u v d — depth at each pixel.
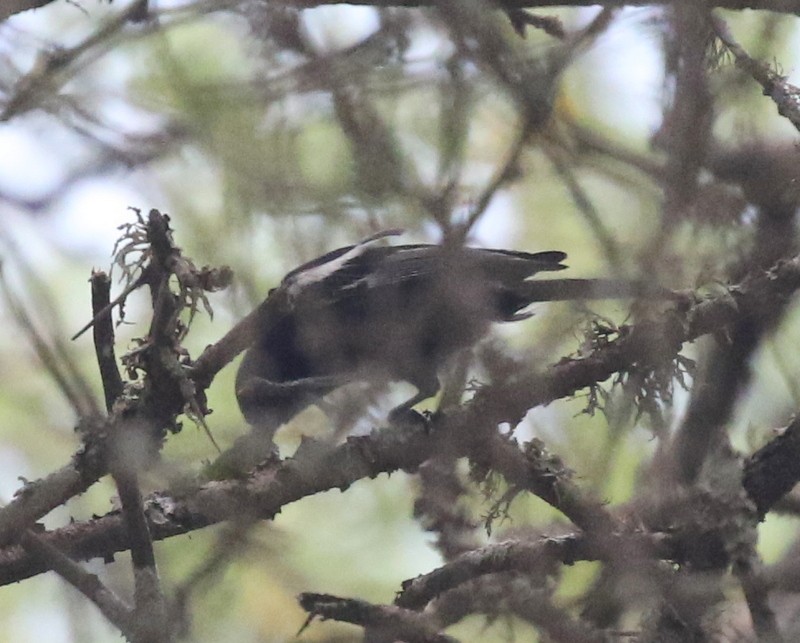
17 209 6.28
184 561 6.82
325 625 7.14
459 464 7.63
